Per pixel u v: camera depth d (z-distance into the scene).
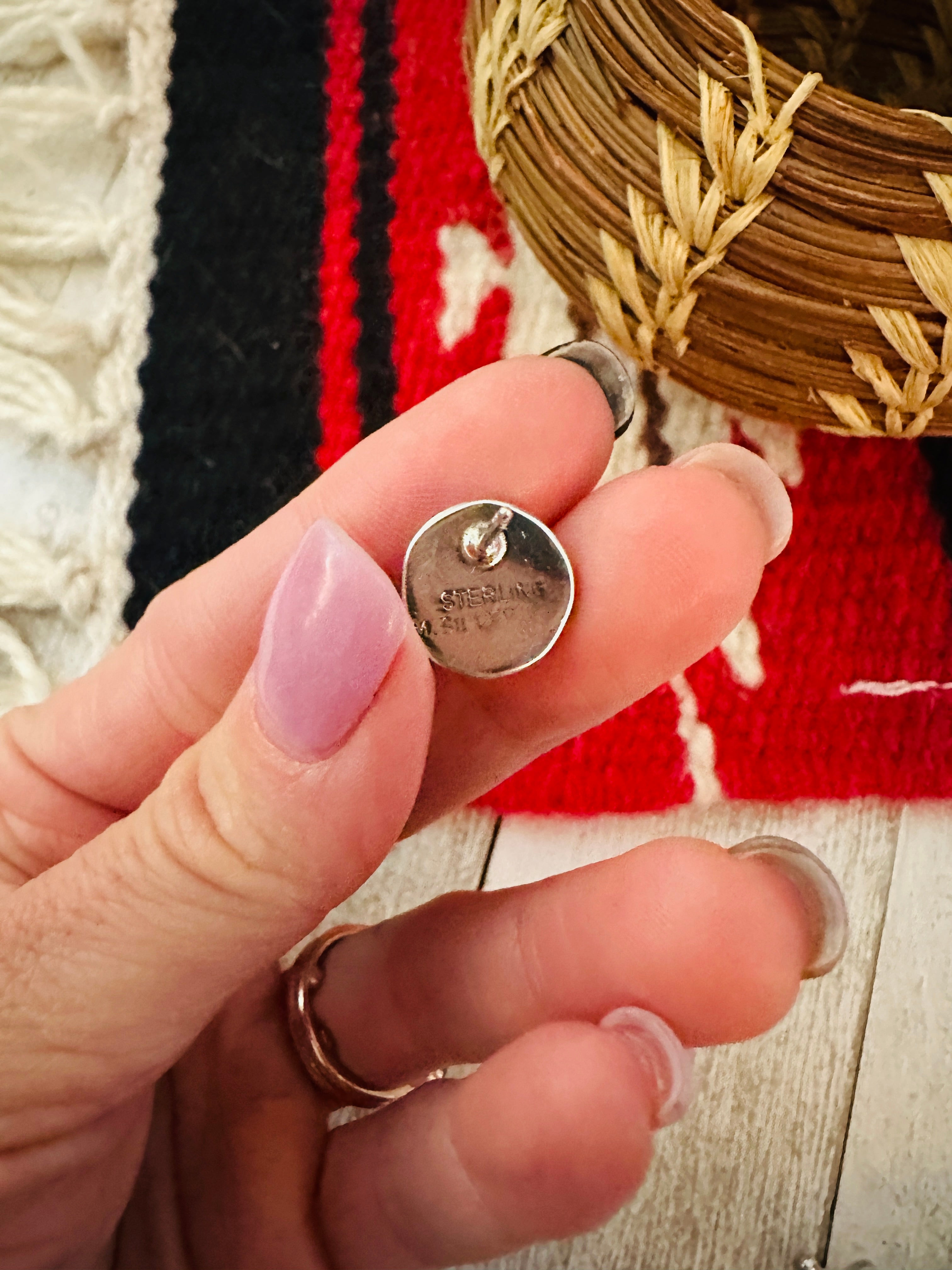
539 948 0.08
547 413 0.09
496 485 0.09
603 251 0.10
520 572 0.08
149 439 0.12
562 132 0.10
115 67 0.13
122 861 0.07
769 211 0.09
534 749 0.09
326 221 0.13
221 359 0.13
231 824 0.06
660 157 0.09
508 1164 0.07
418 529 0.09
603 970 0.08
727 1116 0.11
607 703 0.09
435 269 0.13
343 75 0.13
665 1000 0.08
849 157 0.09
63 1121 0.07
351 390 0.13
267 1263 0.08
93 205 0.13
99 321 0.13
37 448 0.12
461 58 0.13
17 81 0.13
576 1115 0.06
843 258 0.09
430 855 0.12
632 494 0.08
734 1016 0.08
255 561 0.09
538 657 0.08
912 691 0.12
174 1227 0.09
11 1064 0.07
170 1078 0.09
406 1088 0.09
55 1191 0.07
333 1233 0.08
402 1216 0.08
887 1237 0.11
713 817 0.12
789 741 0.12
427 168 0.13
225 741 0.06
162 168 0.13
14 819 0.09
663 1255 0.11
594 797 0.12
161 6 0.13
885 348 0.10
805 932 0.08
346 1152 0.08
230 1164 0.09
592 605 0.08
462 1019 0.08
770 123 0.09
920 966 0.11
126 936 0.07
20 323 0.12
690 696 0.12
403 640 0.06
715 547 0.08
